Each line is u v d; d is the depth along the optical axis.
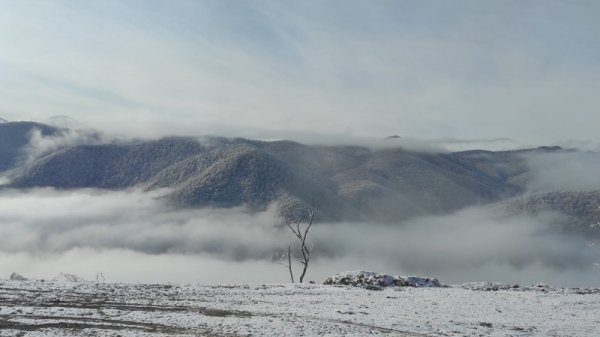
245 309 20.08
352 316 19.28
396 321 18.58
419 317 19.75
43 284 23.23
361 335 15.98
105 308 18.64
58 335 14.48
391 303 23.22
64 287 22.61
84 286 23.38
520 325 19.00
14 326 15.36
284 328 16.38
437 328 17.75
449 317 20.03
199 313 18.66
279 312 19.62
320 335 15.76
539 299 25.73
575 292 30.09
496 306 23.25
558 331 18.28
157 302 20.55
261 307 20.70
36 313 17.14
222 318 17.73
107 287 23.62
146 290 23.62
